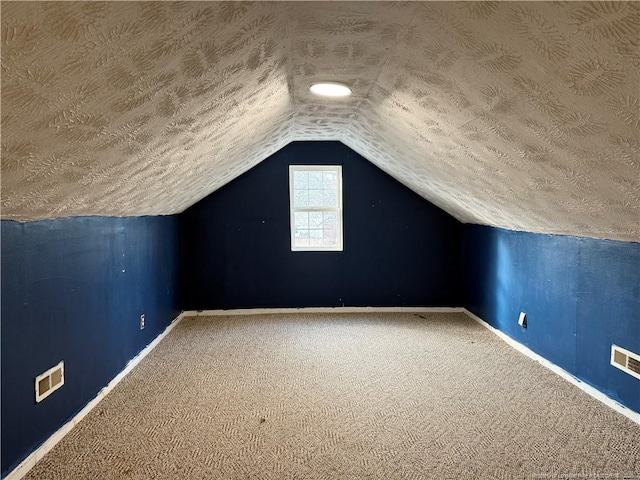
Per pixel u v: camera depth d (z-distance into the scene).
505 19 0.97
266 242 4.38
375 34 1.38
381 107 2.34
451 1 1.02
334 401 2.34
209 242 4.34
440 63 1.40
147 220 3.23
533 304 3.00
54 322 1.89
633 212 1.64
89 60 0.88
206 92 1.49
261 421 2.11
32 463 1.71
